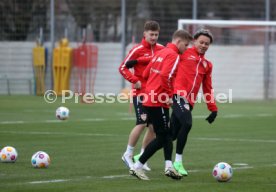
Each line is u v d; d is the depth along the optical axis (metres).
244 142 42.84
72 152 36.97
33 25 92.00
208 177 29.00
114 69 89.38
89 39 90.25
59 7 91.19
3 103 74.69
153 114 28.59
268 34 84.88
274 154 37.12
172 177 28.08
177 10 89.19
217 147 40.19
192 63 29.75
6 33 92.75
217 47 87.06
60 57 86.88
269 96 85.62
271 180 28.22
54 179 27.84
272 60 85.69
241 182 27.62
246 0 89.25
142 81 32.06
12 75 91.81
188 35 29.55
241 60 86.81
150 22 32.41
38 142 41.31
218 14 89.81
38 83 88.44
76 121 55.62
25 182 26.97
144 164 30.22
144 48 32.25
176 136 30.38
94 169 30.95
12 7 92.38
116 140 43.00
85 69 86.25
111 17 89.88
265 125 54.44
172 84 28.91
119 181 27.64
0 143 40.53
